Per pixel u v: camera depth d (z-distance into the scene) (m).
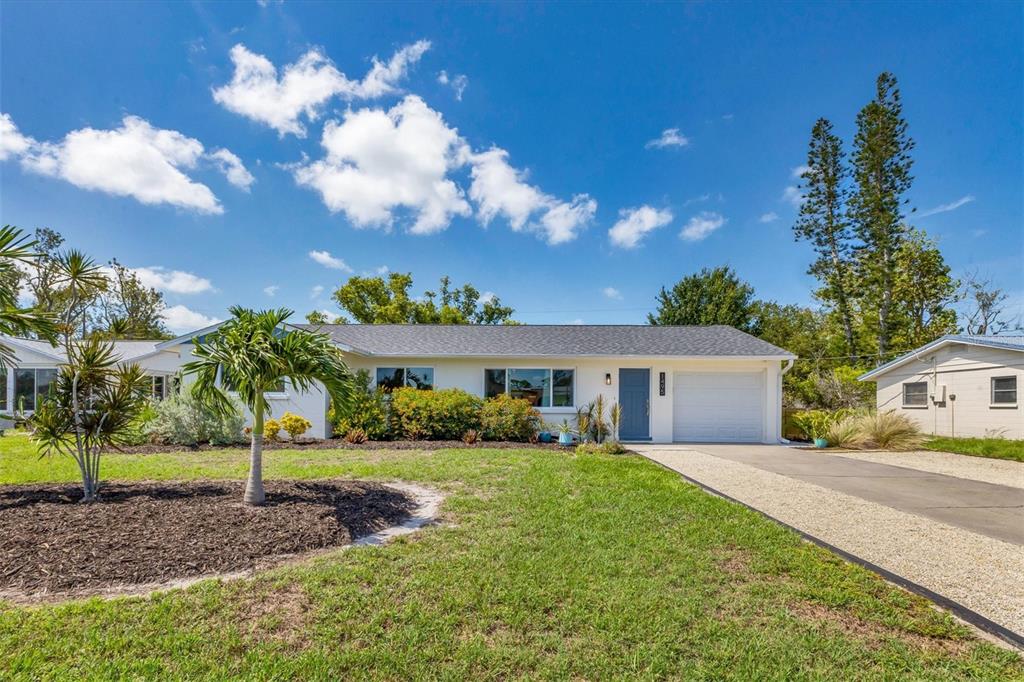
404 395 13.18
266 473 8.02
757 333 30.61
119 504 5.51
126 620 3.07
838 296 28.17
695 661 2.79
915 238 27.36
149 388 6.96
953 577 4.09
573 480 7.55
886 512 6.23
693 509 5.91
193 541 4.34
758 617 3.31
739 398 14.73
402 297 32.66
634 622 3.19
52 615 3.11
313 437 13.03
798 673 2.70
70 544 4.18
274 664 2.64
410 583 3.69
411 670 2.65
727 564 4.25
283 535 4.57
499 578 3.80
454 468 8.48
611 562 4.20
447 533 4.92
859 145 26.62
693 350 14.55
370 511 5.60
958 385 15.20
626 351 14.48
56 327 6.10
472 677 2.61
